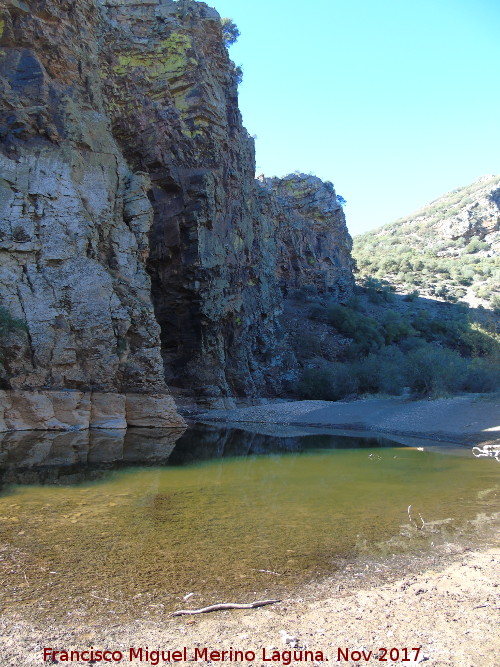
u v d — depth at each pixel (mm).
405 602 5871
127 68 34188
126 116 33500
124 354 24812
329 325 67562
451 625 5309
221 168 37594
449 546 7930
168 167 34062
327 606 5750
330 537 8250
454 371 36750
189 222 34750
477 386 37938
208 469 14797
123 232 27062
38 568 6578
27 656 4566
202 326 36094
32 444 17625
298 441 22797
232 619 5379
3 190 22609
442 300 97875
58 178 23969
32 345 21766
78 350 23172
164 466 15023
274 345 50625
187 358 36562
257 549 7605
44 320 22234
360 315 71938
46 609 5457
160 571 6633
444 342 72375
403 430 26094
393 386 43625
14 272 22203
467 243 158375
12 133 23656
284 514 9703
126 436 21469
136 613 5445
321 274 75688
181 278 35188
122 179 27938
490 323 52125
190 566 6836
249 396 40719
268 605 5734
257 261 48250
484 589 6277
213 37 39406
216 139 36938
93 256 24969
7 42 25031
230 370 39969
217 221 37156
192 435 23422
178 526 8711
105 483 12195
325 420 30562
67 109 25234
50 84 25297
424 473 14656
